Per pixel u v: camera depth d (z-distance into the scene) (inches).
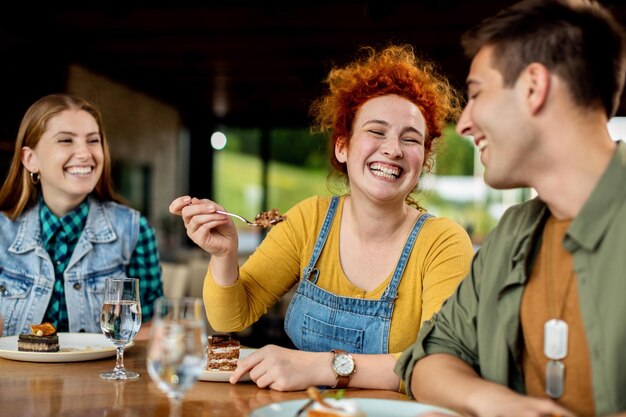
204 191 449.4
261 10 255.8
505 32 46.4
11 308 93.9
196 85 380.5
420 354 55.5
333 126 81.1
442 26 267.7
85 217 99.0
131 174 382.6
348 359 62.8
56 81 295.6
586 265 46.2
